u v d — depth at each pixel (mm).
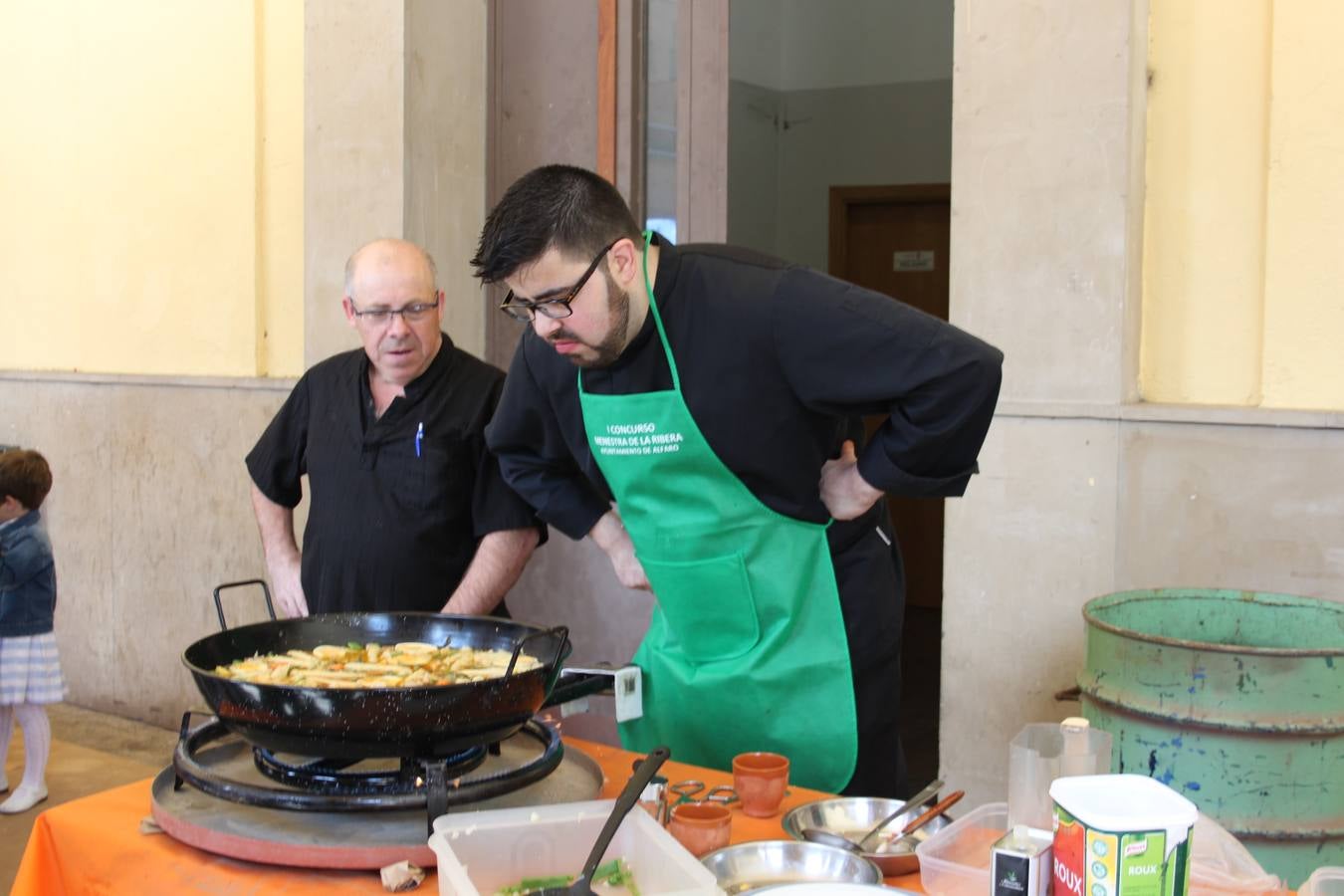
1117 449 2744
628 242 1753
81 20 4707
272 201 4234
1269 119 2645
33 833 1679
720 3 3596
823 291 1849
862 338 1815
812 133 6613
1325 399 2607
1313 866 1987
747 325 1860
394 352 2457
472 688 1482
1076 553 2803
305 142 3930
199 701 4488
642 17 3748
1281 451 2578
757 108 6461
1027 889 1220
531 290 1713
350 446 2580
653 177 3775
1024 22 2779
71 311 4863
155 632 4586
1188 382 2791
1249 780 1975
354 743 1491
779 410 1911
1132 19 2672
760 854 1490
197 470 4402
